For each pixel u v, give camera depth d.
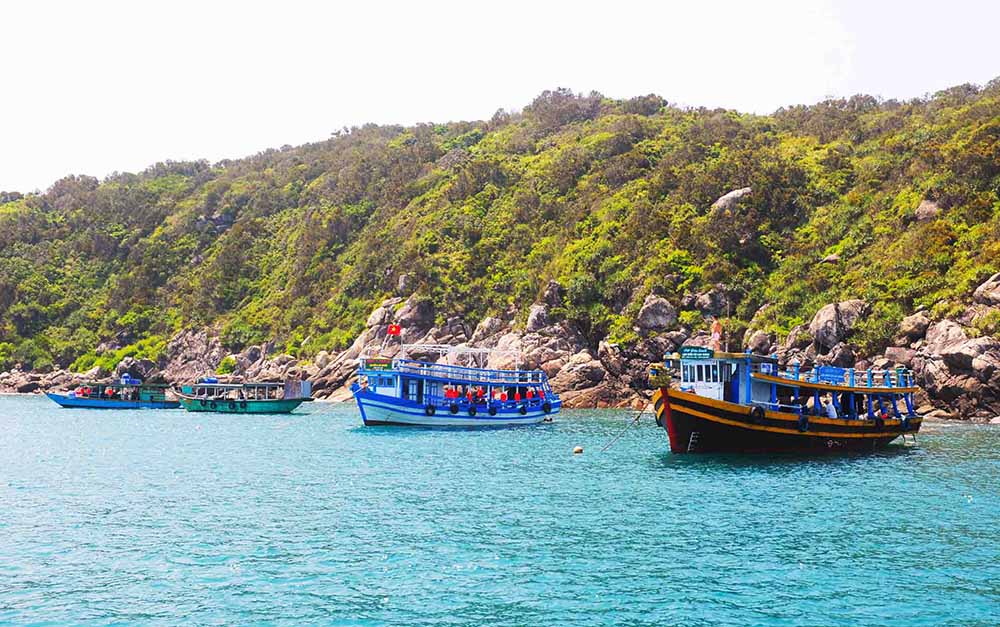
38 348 146.00
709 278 102.69
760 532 30.34
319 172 188.38
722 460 48.53
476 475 43.19
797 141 135.75
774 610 22.52
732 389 50.19
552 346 100.94
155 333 149.62
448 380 72.12
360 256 140.38
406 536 29.72
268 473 44.19
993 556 27.30
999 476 42.72
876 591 23.97
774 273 103.62
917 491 38.38
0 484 40.94
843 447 52.38
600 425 72.25
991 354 74.44
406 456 51.03
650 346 96.31
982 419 73.81
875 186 110.38
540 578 25.03
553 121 177.50
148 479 42.38
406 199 152.50
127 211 187.50
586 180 136.50
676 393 47.31
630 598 23.39
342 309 133.25
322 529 30.81
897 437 59.59
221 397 98.56
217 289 152.00
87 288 166.12
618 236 113.94
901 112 137.12
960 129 112.38
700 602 23.08
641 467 45.78
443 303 118.69
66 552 27.83
